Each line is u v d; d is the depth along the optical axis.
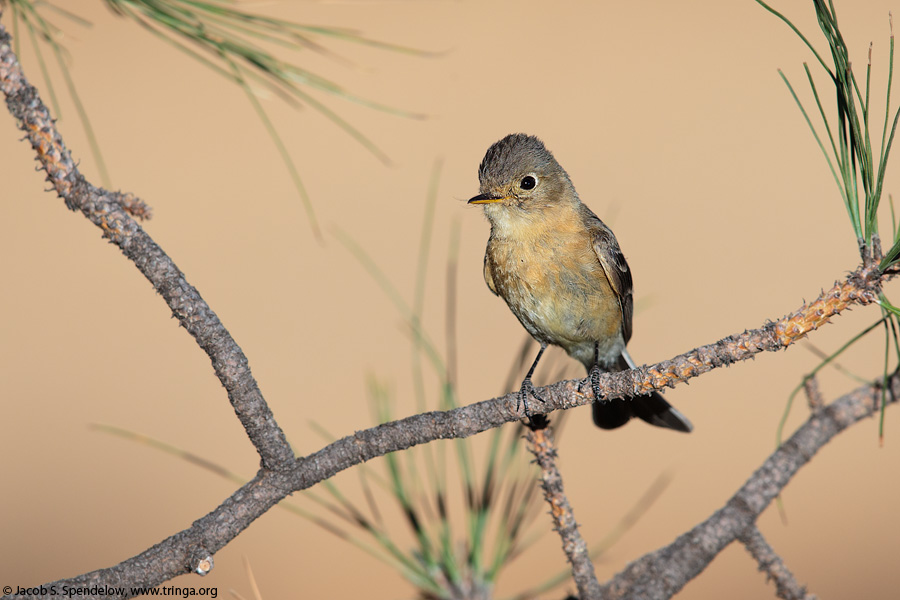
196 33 5.70
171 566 5.00
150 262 5.10
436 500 6.32
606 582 6.06
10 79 5.07
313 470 5.24
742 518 6.12
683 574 6.00
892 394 6.21
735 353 5.16
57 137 5.09
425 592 6.25
